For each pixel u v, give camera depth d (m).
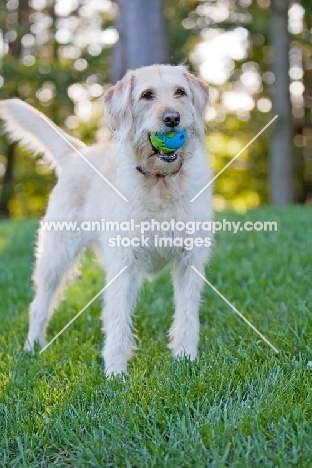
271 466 2.35
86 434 2.70
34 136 4.62
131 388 3.05
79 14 17.52
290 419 2.64
